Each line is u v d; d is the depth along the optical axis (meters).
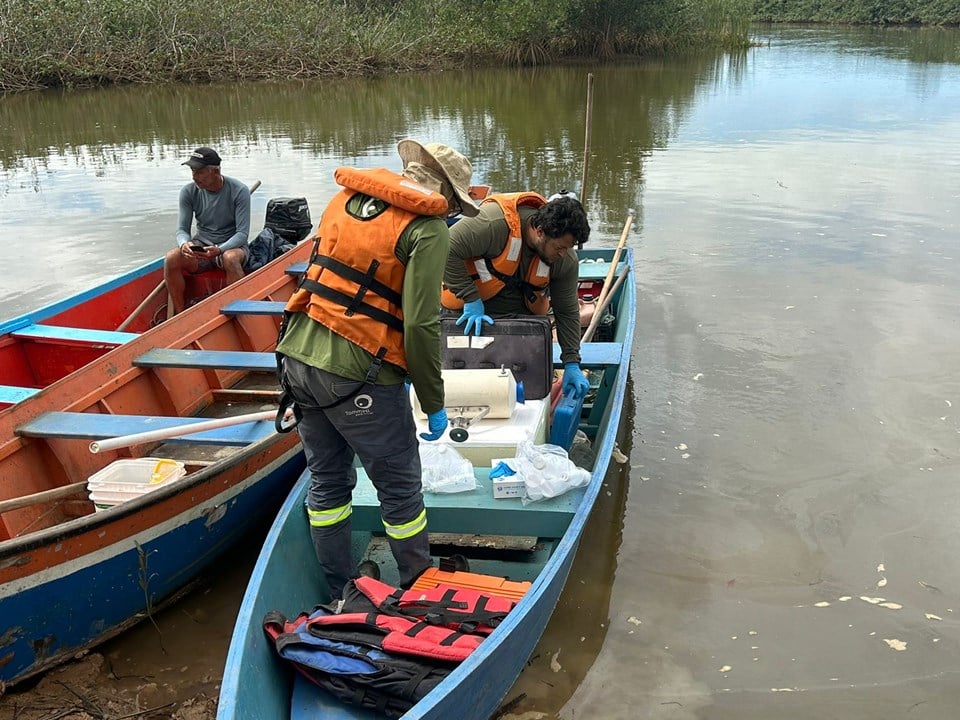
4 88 20.92
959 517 4.14
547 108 17.55
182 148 13.76
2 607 2.89
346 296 2.66
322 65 24.00
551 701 3.10
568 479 3.43
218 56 23.23
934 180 10.88
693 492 4.39
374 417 2.76
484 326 3.92
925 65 24.73
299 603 3.20
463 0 26.44
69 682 3.17
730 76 23.03
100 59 22.02
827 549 3.94
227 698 2.41
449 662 2.62
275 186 10.71
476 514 3.38
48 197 10.60
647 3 27.78
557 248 3.73
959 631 3.41
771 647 3.35
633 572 3.80
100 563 3.16
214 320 5.16
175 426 3.79
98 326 5.64
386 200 2.64
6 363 4.90
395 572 3.50
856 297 6.98
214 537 3.72
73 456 3.94
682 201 10.12
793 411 5.18
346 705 2.71
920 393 5.35
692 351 6.04
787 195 10.30
